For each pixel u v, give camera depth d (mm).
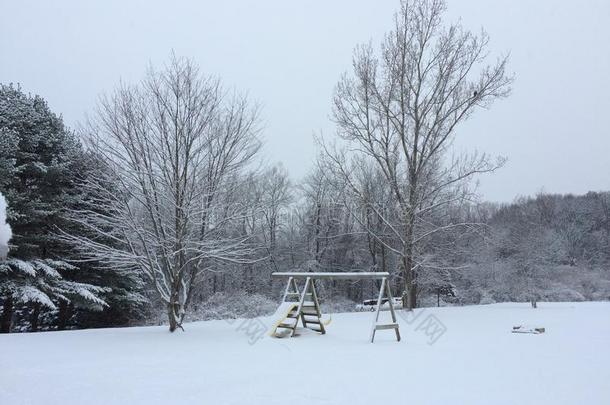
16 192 17938
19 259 18031
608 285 42156
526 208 60094
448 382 6055
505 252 33031
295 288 12234
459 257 31469
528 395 5402
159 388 5723
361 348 9109
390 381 6113
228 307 24984
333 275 10945
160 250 12633
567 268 44062
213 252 12312
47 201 19016
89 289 20578
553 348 9117
